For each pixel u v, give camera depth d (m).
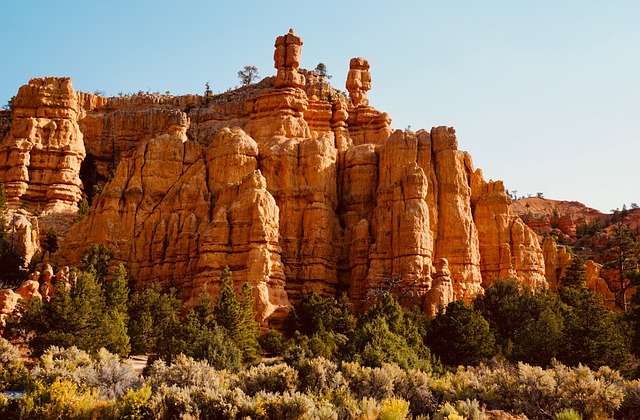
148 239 85.94
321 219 85.12
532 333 59.28
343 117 101.19
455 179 87.38
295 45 102.31
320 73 139.88
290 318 72.25
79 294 62.00
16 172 104.31
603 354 54.38
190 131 101.88
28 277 79.94
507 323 72.12
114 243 85.69
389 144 88.50
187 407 34.19
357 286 82.06
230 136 90.38
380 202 84.75
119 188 89.50
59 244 95.75
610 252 104.56
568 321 58.75
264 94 99.62
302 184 87.69
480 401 40.00
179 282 80.88
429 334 63.75
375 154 91.62
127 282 79.44
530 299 72.94
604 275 106.19
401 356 52.25
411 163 85.06
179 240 83.19
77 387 39.62
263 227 77.69
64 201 105.06
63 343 55.97
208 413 34.69
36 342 56.44
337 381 43.03
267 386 42.47
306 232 84.81
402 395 41.84
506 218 89.62
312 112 100.81
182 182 89.75
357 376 43.34
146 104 131.38
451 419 32.41
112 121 124.69
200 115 120.94
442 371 54.62
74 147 109.38
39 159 106.81
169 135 93.38
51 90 112.38
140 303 70.88
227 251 77.62
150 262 84.75
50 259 88.69
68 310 58.34
